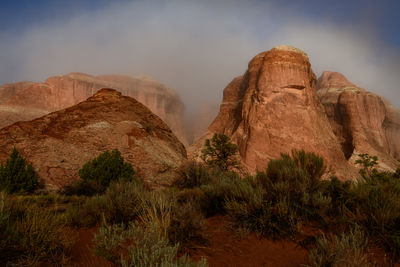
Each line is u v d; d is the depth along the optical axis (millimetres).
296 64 73812
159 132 35750
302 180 4949
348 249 2795
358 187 4875
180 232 3545
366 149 91625
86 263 3031
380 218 3566
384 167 81562
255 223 4082
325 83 137500
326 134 71125
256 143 66562
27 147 22297
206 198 5621
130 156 26391
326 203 4301
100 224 4809
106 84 148500
